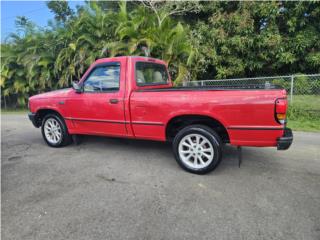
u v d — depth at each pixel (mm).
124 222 2570
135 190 3252
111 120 4289
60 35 11484
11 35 13180
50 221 2629
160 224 2521
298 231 2357
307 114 7363
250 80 9250
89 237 2357
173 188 3281
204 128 3594
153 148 5035
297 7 9281
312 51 9789
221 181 3459
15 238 2379
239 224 2488
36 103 5234
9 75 13102
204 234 2355
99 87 4383
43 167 4168
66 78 10859
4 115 11633
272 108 3121
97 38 10273
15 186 3473
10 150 5254
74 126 4859
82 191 3262
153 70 4805
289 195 3025
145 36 8992
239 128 3324
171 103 3682
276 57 9891
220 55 10438
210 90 3473
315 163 4043
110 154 4730
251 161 4199
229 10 10789
